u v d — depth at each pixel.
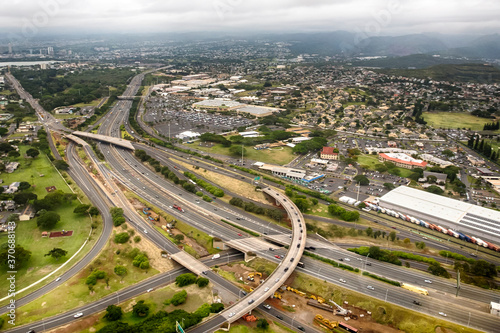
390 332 160.75
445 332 156.38
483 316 166.12
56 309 167.75
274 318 165.25
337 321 165.38
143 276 196.75
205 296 178.38
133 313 165.62
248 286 186.62
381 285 186.62
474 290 184.75
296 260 196.88
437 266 198.00
